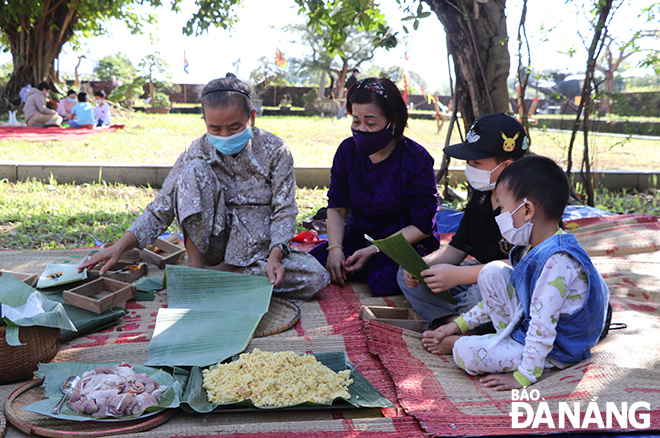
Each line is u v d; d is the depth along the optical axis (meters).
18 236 4.32
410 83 15.77
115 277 3.05
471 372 2.09
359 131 2.95
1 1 16.53
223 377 1.93
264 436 1.62
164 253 3.70
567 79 19.55
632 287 3.11
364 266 3.26
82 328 2.46
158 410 1.75
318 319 2.75
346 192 3.37
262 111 27.67
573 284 1.93
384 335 2.37
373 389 1.94
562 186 1.95
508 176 2.00
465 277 2.36
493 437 1.62
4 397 1.88
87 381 1.85
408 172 3.10
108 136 12.61
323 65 39.41
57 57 18.47
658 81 23.20
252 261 3.01
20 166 6.62
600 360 2.03
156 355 2.17
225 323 2.42
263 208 3.09
